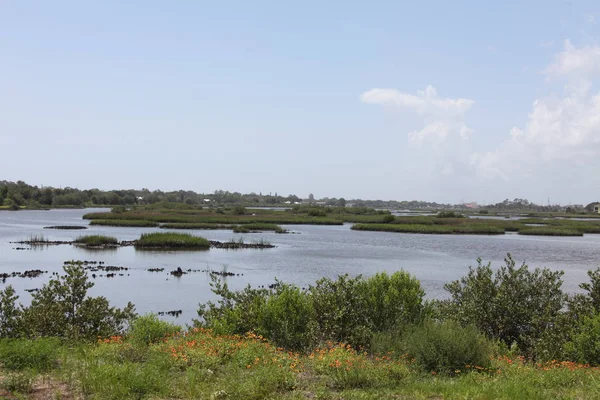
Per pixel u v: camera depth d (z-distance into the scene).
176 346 10.56
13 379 7.61
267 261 43.88
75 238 62.81
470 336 10.60
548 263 44.47
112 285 30.89
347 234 79.00
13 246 53.19
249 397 7.66
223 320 13.28
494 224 102.31
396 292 13.50
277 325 12.52
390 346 11.42
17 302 24.89
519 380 9.05
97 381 7.81
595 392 8.24
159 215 109.62
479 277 15.53
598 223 116.50
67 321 13.60
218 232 78.75
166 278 33.84
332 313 13.16
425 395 7.99
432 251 54.03
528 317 14.16
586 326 11.65
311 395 7.95
